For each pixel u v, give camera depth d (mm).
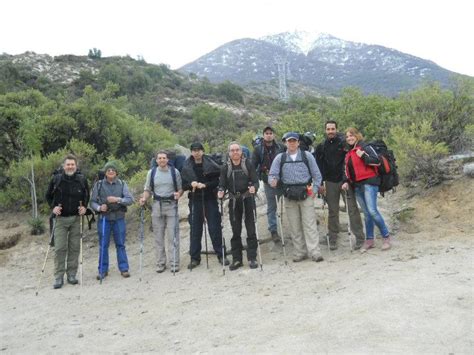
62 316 6055
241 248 7312
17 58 72438
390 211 8680
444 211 7961
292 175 7035
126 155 14469
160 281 7195
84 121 13906
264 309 5188
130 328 5234
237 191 7160
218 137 37156
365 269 6129
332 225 7621
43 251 10195
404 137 9094
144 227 10633
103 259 7895
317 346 3957
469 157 9086
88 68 75562
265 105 79750
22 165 12039
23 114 13484
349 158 7113
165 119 51875
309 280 6074
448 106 10633
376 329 4141
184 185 7656
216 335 4602
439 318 4215
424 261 6043
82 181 7719
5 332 5648
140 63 89750
